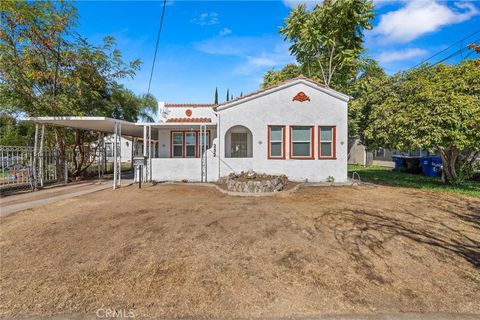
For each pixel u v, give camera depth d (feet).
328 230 17.24
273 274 11.66
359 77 70.18
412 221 19.34
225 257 13.24
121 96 55.77
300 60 62.13
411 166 56.34
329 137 39.91
